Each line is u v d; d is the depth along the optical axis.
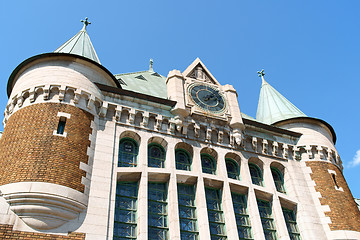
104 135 18.05
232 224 17.52
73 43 23.09
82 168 15.93
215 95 22.84
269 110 27.95
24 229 13.50
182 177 18.48
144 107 20.30
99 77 20.34
